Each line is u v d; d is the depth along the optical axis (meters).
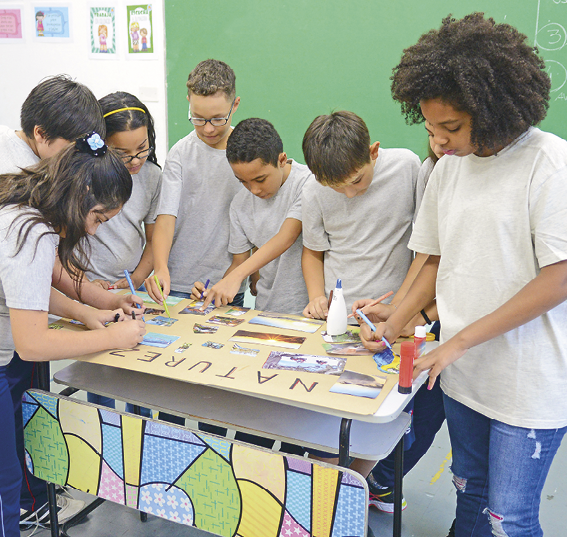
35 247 1.06
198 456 1.17
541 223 0.96
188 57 3.12
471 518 1.26
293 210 1.65
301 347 1.29
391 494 1.67
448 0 2.62
